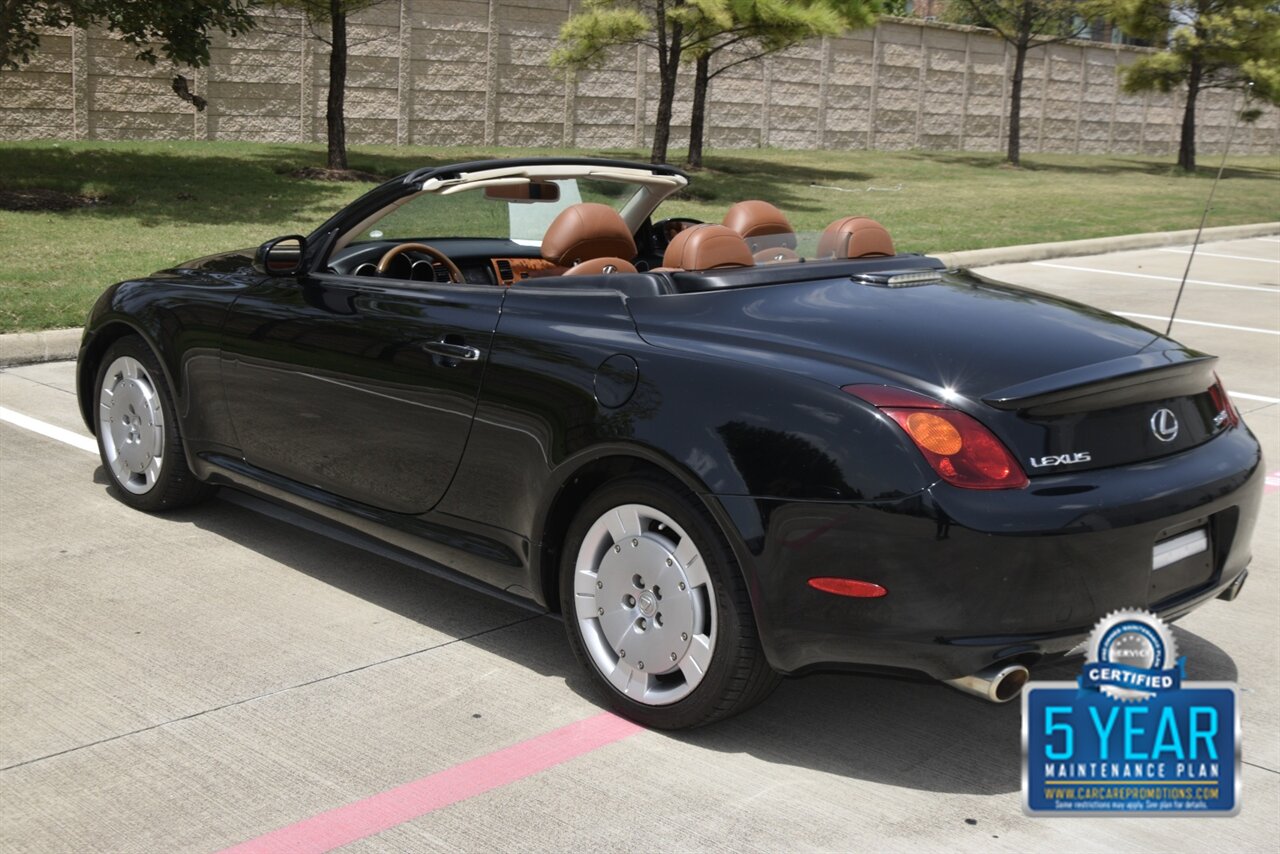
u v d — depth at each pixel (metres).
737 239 3.92
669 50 20.52
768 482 3.13
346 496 4.35
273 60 21.59
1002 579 2.97
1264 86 29.06
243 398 4.63
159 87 20.44
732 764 3.34
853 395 3.12
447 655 3.98
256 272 4.79
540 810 3.09
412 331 4.03
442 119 24.06
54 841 2.91
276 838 2.94
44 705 3.56
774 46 19.88
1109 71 38.69
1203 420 3.53
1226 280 13.71
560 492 3.61
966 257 14.23
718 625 3.26
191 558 4.74
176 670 3.80
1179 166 32.78
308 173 17.72
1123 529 3.07
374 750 3.36
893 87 32.72
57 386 7.42
